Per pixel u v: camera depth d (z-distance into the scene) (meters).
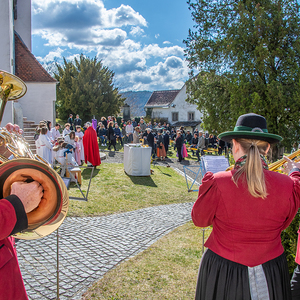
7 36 9.90
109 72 36.94
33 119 18.08
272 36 11.66
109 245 4.59
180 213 6.93
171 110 42.91
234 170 1.58
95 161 11.59
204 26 13.56
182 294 3.08
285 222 1.62
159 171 12.43
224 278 1.52
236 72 12.07
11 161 1.41
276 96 10.75
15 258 1.63
